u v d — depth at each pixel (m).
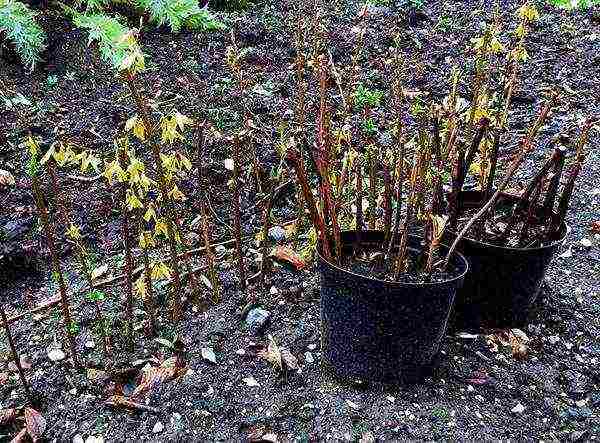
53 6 5.37
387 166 2.41
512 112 4.83
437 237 2.31
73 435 2.34
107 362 2.60
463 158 2.58
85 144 4.01
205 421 2.40
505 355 2.76
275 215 3.57
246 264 3.18
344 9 6.42
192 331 2.77
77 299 2.95
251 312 2.83
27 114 4.31
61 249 3.30
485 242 2.72
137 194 3.00
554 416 2.51
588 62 5.61
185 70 5.05
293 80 4.93
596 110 4.84
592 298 3.13
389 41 5.85
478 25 6.35
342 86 4.80
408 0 6.74
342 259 2.51
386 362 2.43
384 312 2.31
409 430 2.38
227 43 5.59
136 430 2.37
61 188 3.72
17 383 2.53
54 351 2.66
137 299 2.94
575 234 3.58
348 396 2.49
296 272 3.12
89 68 4.90
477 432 2.40
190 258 3.23
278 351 2.65
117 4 5.80
